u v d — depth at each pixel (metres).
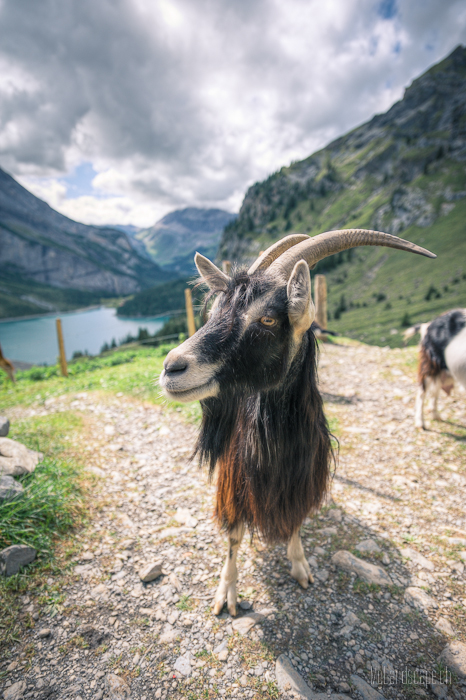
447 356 1.93
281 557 1.25
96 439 2.15
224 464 1.04
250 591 1.13
